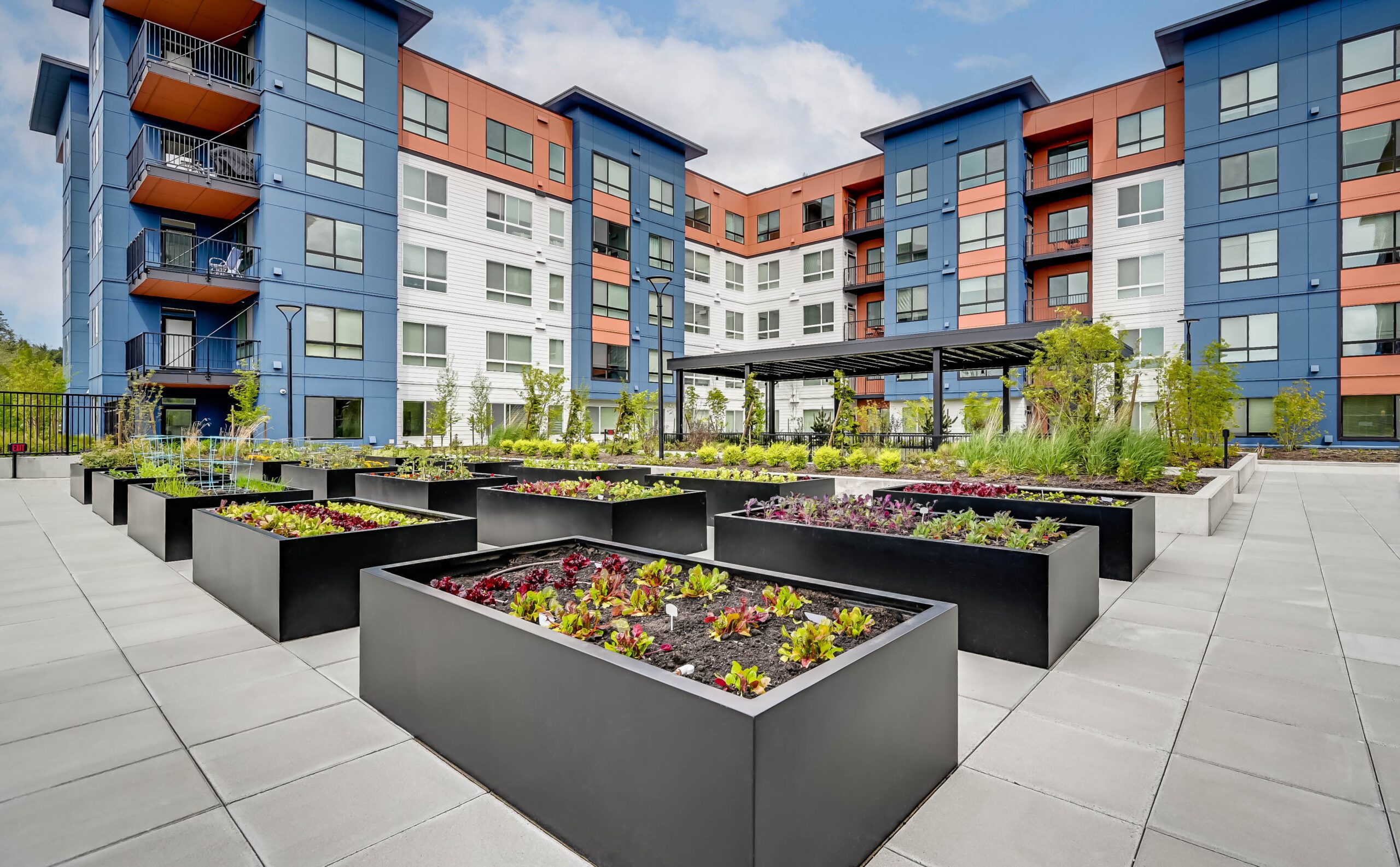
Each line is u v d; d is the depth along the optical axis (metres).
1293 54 21.12
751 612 2.97
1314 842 2.28
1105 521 6.09
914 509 6.32
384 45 20.75
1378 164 19.94
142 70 16.89
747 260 36.47
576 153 26.83
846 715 2.17
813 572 5.13
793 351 18.22
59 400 18.61
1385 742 2.98
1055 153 27.20
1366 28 20.11
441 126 22.81
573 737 2.33
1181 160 23.58
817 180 33.75
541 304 25.67
